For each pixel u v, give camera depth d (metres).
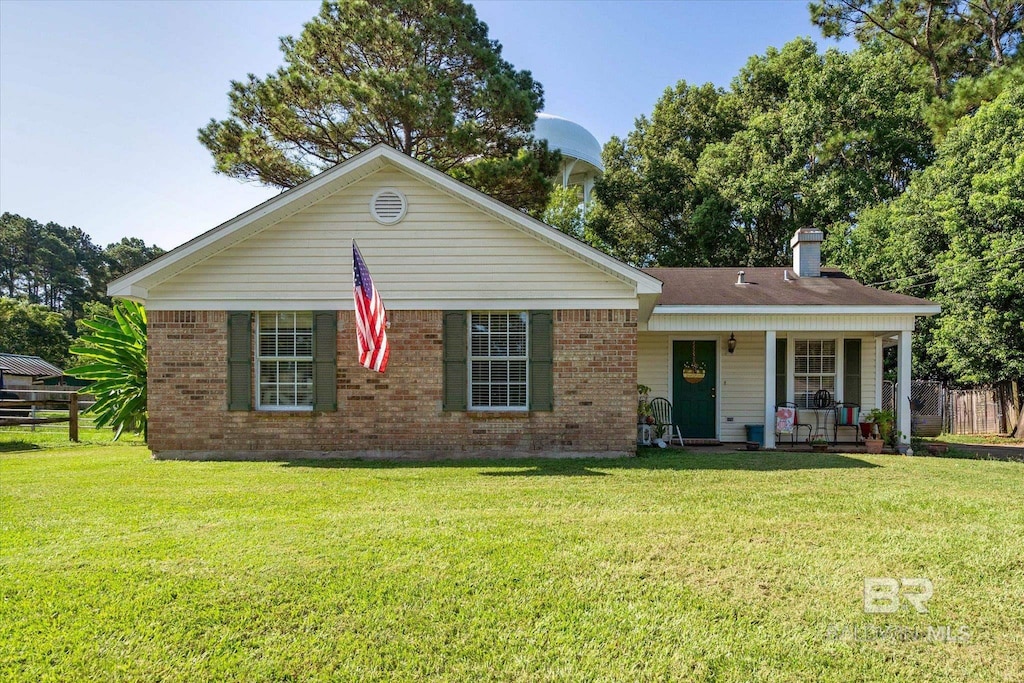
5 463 10.34
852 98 25.14
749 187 26.50
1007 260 15.32
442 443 10.73
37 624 3.78
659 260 31.02
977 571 4.66
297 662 3.36
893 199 23.06
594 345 10.73
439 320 10.79
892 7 26.09
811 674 3.26
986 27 25.16
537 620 3.84
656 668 3.30
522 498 7.09
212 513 6.40
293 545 5.23
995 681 3.19
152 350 10.77
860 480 8.34
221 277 10.77
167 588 4.30
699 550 5.12
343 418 10.74
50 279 69.81
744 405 13.53
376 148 10.38
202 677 3.22
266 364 10.92
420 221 10.83
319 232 10.83
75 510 6.55
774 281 14.45
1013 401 18.03
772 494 7.33
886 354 22.05
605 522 5.98
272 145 20.94
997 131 17.12
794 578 4.51
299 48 21.33
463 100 22.38
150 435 10.76
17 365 30.05
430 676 3.24
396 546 5.20
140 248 83.31
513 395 10.91
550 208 29.66
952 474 8.88
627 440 10.66
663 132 34.38
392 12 21.53
